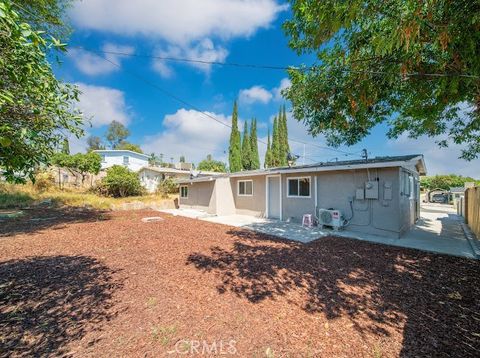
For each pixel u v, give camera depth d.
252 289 3.55
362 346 2.27
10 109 1.91
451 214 13.45
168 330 2.54
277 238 7.05
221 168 36.97
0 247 5.92
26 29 1.54
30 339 2.38
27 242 6.43
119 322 2.69
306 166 10.05
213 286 3.66
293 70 5.30
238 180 13.27
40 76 1.89
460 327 2.57
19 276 4.03
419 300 3.18
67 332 2.50
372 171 7.62
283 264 4.66
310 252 5.51
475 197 7.66
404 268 4.43
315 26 3.00
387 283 3.75
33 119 2.10
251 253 5.44
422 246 6.03
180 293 3.42
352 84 4.04
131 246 6.06
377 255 5.27
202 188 14.56
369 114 5.62
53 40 1.79
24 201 14.00
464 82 2.92
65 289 3.54
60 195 15.66
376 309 2.96
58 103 2.18
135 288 3.58
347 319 2.75
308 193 9.58
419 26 2.09
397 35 2.18
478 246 5.97
